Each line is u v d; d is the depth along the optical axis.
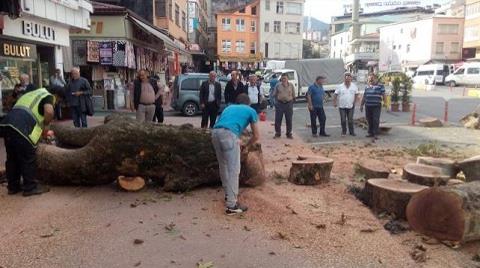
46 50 16.02
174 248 5.00
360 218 5.92
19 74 13.95
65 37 16.61
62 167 7.01
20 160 6.68
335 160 9.60
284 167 8.87
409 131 14.80
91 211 6.12
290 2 77.44
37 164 7.14
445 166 7.69
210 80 12.70
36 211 6.06
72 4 15.75
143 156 6.88
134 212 6.11
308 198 6.71
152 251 4.92
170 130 6.96
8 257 4.73
